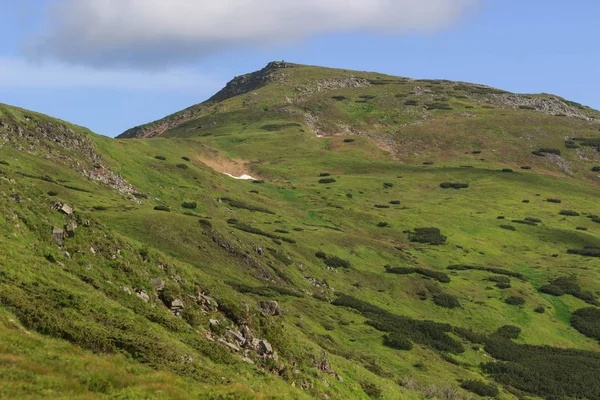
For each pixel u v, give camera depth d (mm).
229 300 41969
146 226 89812
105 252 38375
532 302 113438
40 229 36062
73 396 20922
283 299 80062
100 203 100875
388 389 50156
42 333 26234
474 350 86188
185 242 89500
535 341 97625
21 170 104500
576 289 121562
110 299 33562
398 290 108562
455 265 132000
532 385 75188
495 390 68250
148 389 24250
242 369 34500
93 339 27656
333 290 100188
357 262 118812
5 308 26250
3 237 32594
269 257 99750
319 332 70000
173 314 36812
